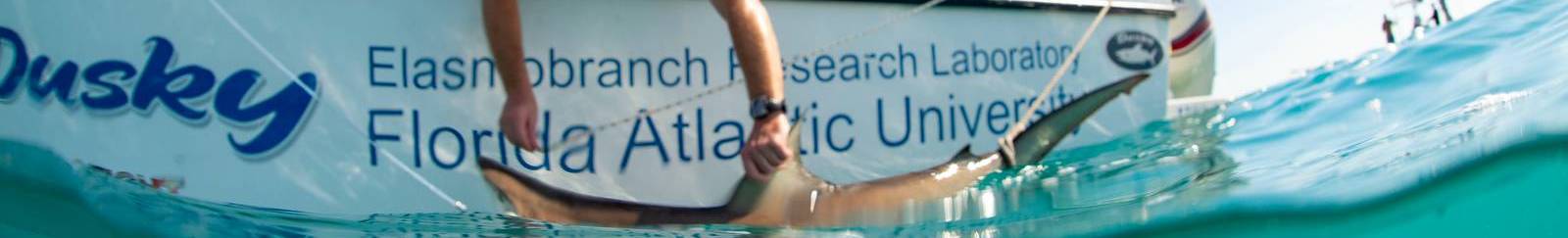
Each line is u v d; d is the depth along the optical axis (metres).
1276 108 6.14
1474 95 6.07
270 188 4.72
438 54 4.94
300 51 4.80
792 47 5.28
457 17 4.96
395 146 4.88
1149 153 5.79
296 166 4.77
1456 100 6.07
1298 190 5.53
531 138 4.91
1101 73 5.82
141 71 4.63
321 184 4.78
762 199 5.17
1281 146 5.80
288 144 4.77
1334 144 5.93
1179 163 5.72
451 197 4.92
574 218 4.98
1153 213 5.32
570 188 5.04
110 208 4.44
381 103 4.88
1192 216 5.35
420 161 4.91
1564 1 6.31
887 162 5.39
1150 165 5.68
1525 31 6.23
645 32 5.16
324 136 4.81
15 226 4.29
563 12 5.05
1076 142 5.71
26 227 4.29
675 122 5.18
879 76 5.41
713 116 5.22
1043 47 5.70
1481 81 6.12
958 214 5.24
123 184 4.53
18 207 4.35
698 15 5.21
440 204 4.90
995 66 5.61
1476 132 5.82
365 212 4.80
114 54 4.61
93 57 4.59
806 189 5.21
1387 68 6.28
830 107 5.32
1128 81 5.86
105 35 4.61
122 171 4.55
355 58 4.85
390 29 4.89
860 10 5.39
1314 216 5.44
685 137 5.19
